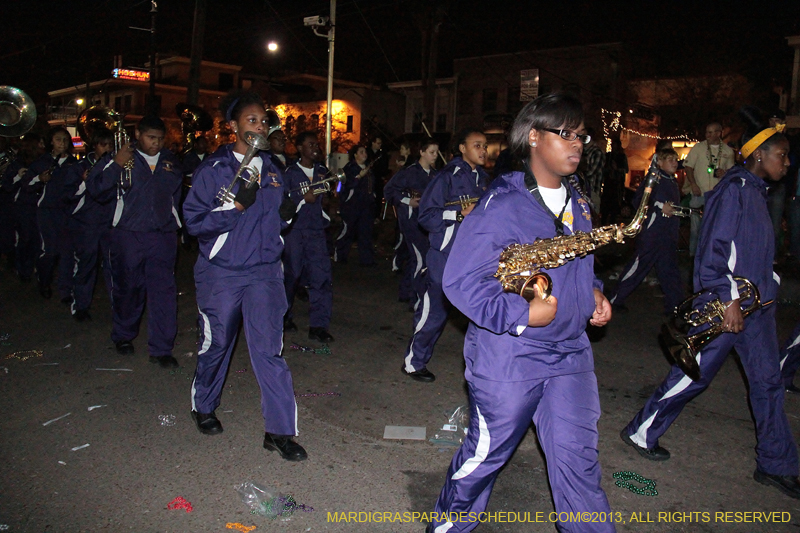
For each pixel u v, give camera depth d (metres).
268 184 3.94
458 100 35.47
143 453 4.04
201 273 4.00
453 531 2.86
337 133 37.84
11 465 3.86
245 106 3.86
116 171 5.28
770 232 3.65
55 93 57.34
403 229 7.18
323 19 15.48
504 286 2.48
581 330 2.65
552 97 2.51
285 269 6.45
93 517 3.31
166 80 48.16
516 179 2.63
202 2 17.55
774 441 3.71
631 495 3.66
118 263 5.61
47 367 5.62
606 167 12.43
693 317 3.72
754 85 25.16
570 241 2.48
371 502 3.53
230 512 3.39
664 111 29.02
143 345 6.29
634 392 5.32
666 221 7.37
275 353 4.00
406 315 7.75
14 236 10.27
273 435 4.03
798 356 5.21
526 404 2.63
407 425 4.55
